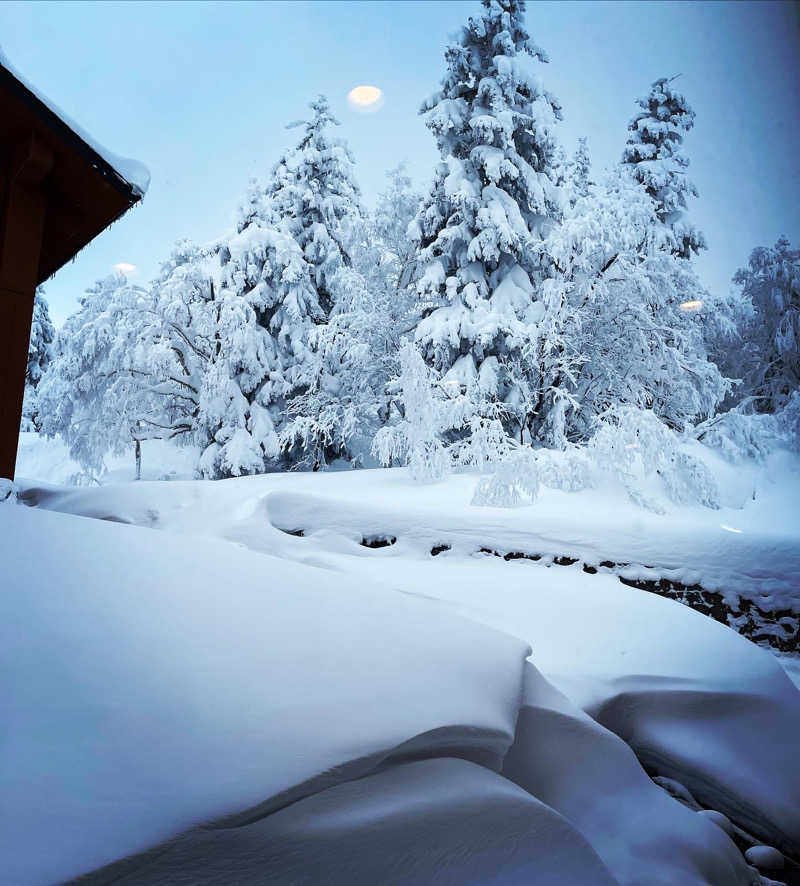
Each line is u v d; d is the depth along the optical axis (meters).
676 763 2.72
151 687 1.46
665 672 3.13
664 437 7.50
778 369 14.64
